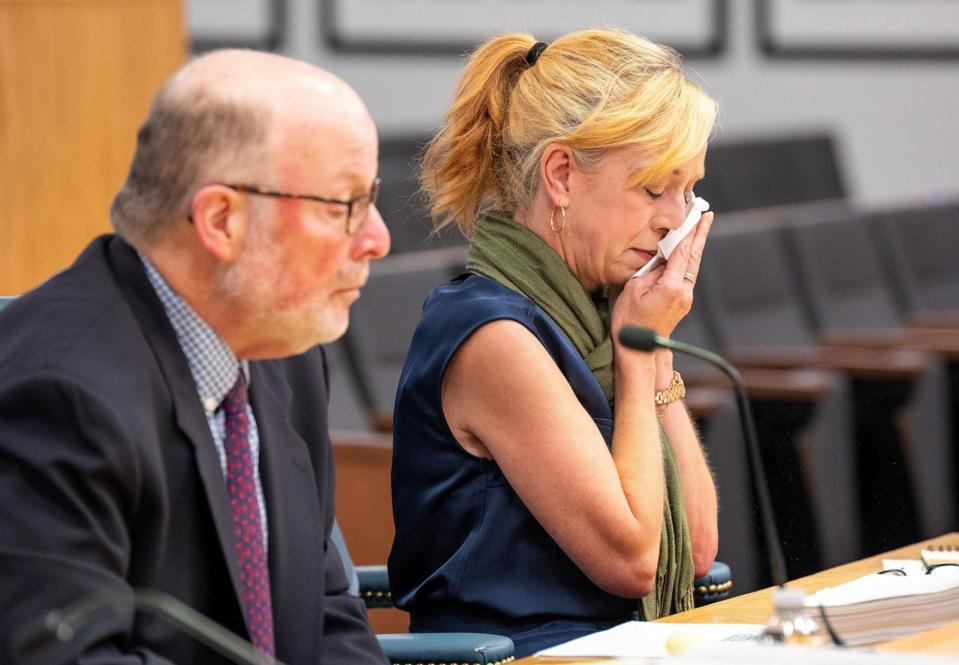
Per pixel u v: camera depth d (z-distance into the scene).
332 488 5.05
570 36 5.96
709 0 21.88
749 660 3.60
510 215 6.07
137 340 4.14
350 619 4.93
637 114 5.65
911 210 18.05
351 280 4.32
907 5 24.28
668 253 5.83
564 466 5.43
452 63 18.95
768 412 11.12
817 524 10.97
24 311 4.17
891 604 4.54
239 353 4.43
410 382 5.82
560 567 5.62
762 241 15.37
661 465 5.68
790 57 22.92
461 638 5.15
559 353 5.72
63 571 3.76
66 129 9.88
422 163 6.27
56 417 3.90
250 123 4.12
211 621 4.25
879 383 12.12
